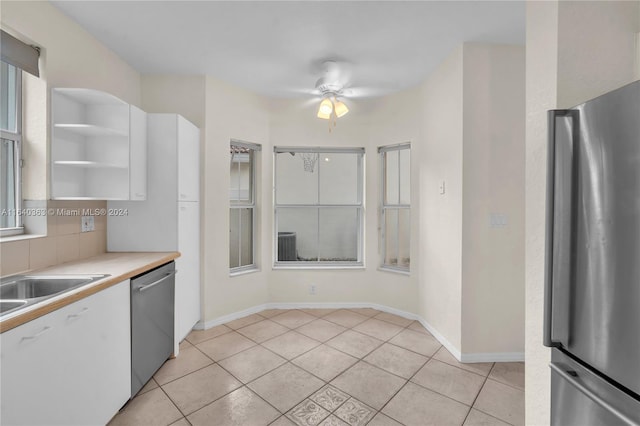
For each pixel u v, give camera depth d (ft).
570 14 4.20
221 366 7.75
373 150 11.94
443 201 8.93
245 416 5.95
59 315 4.40
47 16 6.35
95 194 7.53
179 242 8.50
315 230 12.64
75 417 4.70
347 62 9.03
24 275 5.70
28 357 3.92
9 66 6.18
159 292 7.36
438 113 9.18
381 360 8.09
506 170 8.00
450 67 8.49
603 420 3.34
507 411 6.13
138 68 9.44
